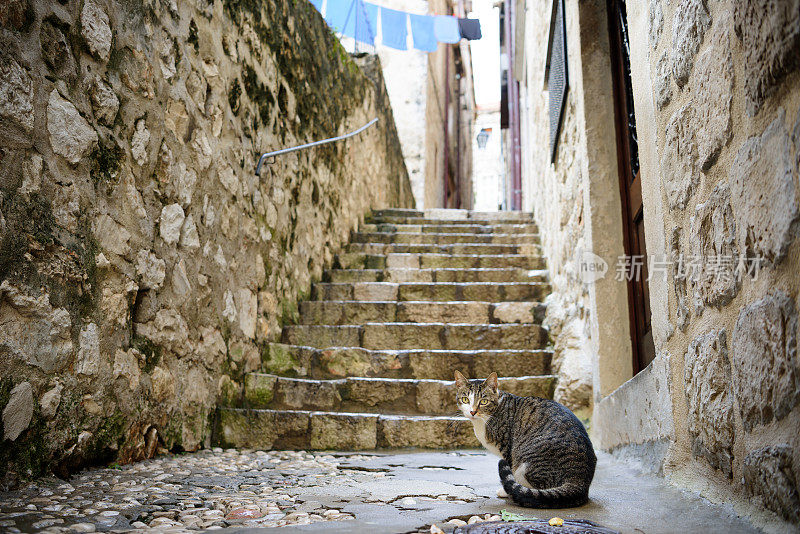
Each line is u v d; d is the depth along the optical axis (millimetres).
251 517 1923
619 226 3783
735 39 1594
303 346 4652
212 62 3746
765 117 1446
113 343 2674
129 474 2576
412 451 3760
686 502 1961
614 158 3867
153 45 3074
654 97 2408
